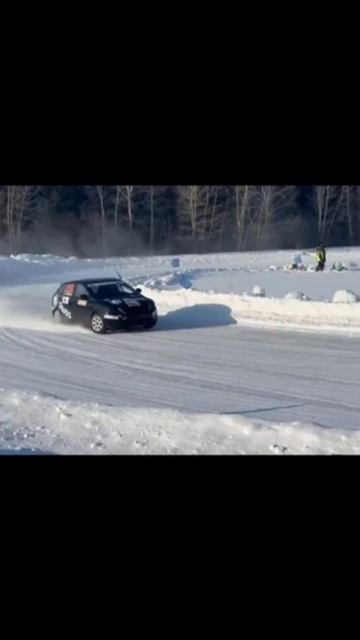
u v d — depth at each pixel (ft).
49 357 56.29
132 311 67.05
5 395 39.04
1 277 145.48
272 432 30.78
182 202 255.50
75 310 70.44
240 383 45.78
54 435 32.09
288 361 52.54
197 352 57.26
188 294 79.56
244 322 70.95
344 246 259.19
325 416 36.88
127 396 42.57
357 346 57.26
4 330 70.23
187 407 39.45
